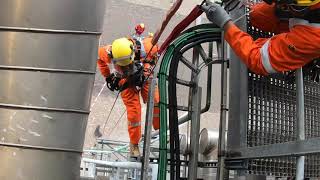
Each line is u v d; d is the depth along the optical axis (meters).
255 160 4.55
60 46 3.76
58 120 3.71
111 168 7.46
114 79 7.17
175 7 4.64
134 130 6.97
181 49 5.32
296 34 3.79
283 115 4.79
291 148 3.76
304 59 3.85
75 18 3.79
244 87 4.62
